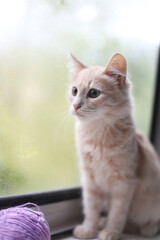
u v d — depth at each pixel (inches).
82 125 19.1
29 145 18.0
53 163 19.3
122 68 17.8
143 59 24.2
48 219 18.0
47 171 18.9
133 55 23.5
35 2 18.1
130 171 18.6
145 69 24.5
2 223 14.1
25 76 18.0
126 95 18.6
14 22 17.4
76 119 19.3
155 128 24.7
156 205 19.6
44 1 18.5
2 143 17.0
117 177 18.7
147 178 19.5
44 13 18.6
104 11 21.7
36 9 18.2
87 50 21.1
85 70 19.0
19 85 17.8
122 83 18.3
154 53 24.6
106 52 22.0
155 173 19.9
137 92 24.0
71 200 19.5
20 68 17.8
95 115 17.9
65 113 19.6
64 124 19.8
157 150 24.5
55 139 19.4
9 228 13.9
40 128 18.6
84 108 17.7
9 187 16.7
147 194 19.5
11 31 17.4
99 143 18.5
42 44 18.8
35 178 18.2
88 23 21.0
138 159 19.3
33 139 18.3
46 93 19.0
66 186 19.8
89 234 18.1
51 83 19.2
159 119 24.6
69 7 19.7
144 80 24.5
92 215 19.2
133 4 23.0
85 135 18.9
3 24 17.1
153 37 24.4
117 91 18.3
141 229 19.6
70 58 19.5
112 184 19.1
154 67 24.7
